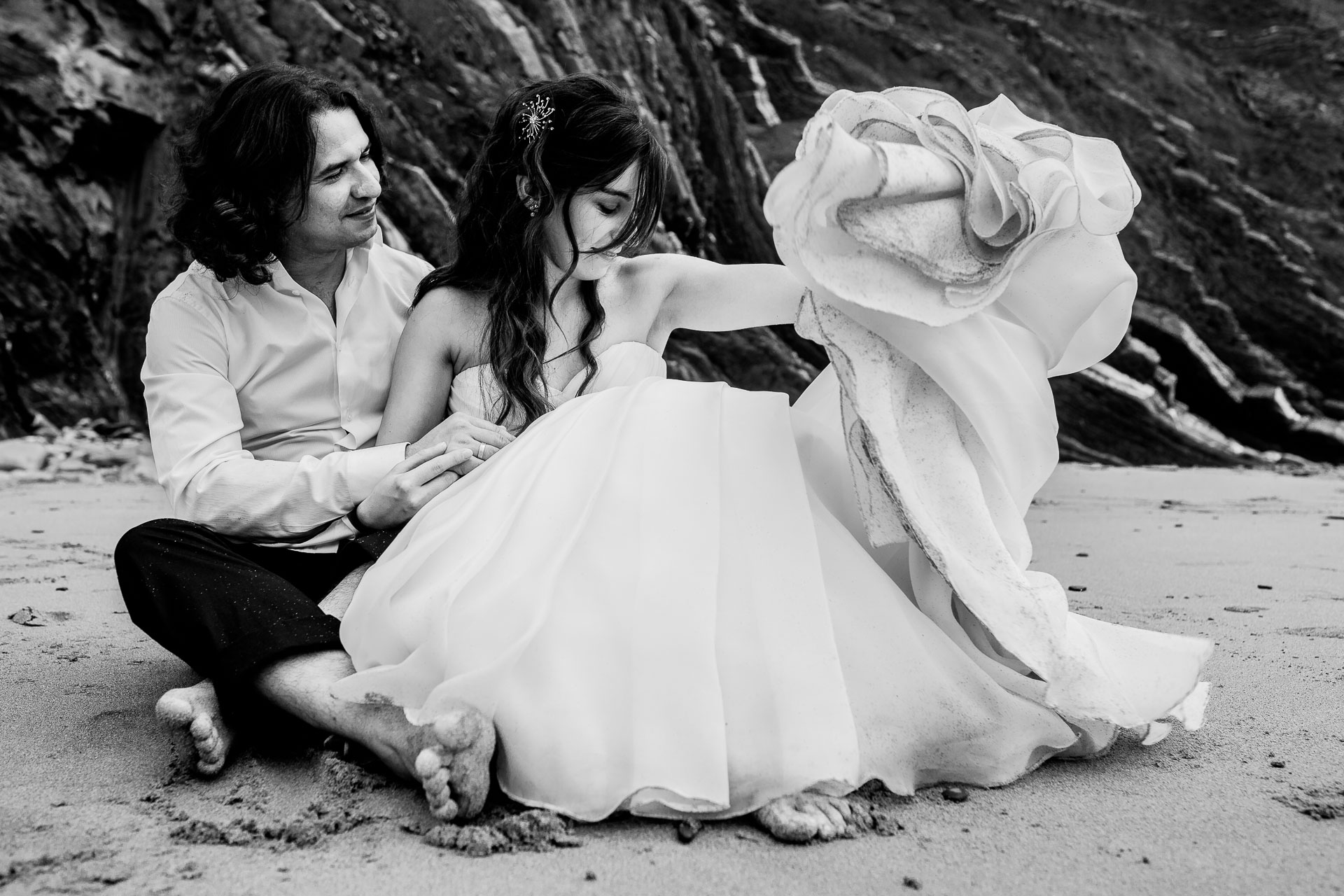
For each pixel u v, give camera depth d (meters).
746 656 1.78
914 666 1.85
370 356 2.50
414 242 9.48
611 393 2.04
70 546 4.48
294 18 9.58
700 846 1.64
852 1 15.42
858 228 1.79
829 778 1.71
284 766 1.97
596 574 1.81
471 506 1.96
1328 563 4.31
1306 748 2.06
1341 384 14.62
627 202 2.31
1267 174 16.12
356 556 2.22
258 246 2.35
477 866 1.57
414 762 1.79
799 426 2.06
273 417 2.45
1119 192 1.95
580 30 10.92
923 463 1.90
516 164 2.28
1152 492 7.77
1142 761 2.02
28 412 8.59
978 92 14.95
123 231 9.30
